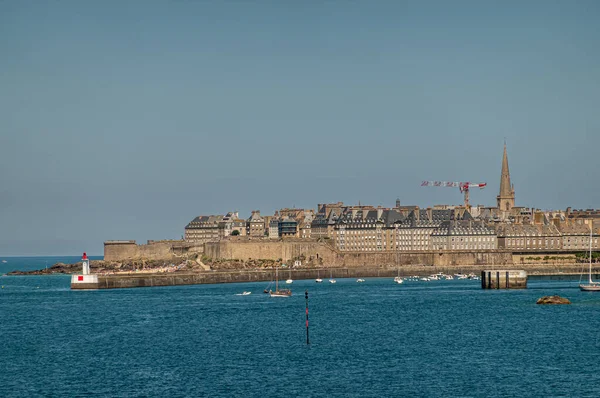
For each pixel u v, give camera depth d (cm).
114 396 16225
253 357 19825
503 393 16288
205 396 16150
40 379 17775
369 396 16088
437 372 18062
